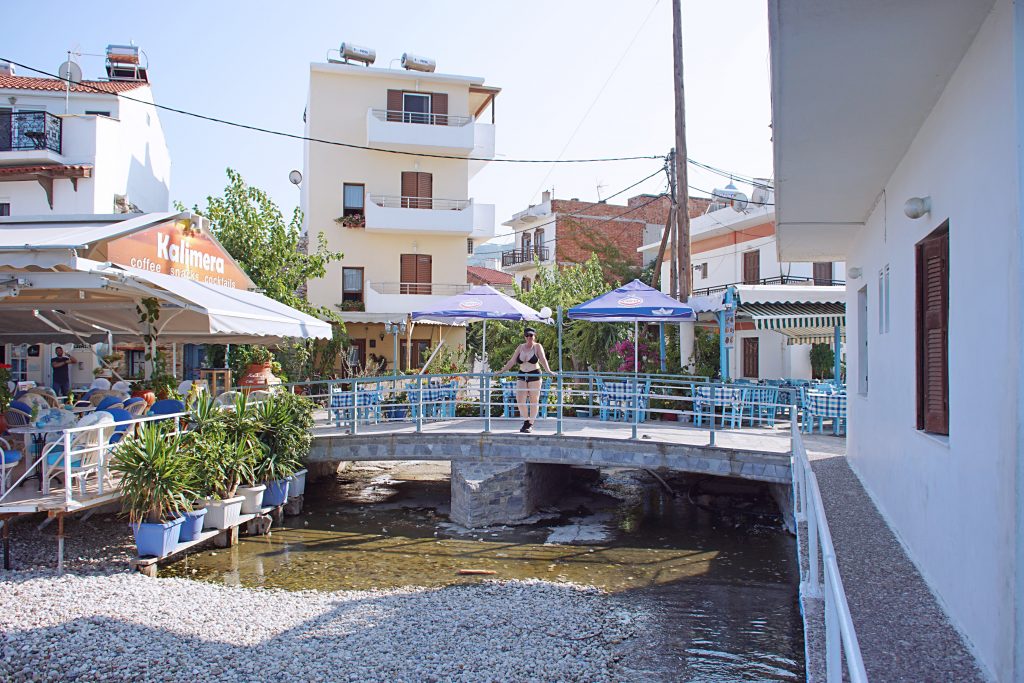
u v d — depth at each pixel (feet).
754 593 30.12
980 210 15.10
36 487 31.22
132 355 69.77
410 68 110.93
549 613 27.55
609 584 31.40
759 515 43.42
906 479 23.02
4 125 77.20
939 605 17.99
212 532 35.53
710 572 32.99
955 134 17.16
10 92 82.43
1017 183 12.78
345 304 103.60
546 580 31.89
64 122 78.23
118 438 33.22
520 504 42.91
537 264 125.18
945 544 17.99
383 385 69.05
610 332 74.23
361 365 104.53
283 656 22.88
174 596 28.02
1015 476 12.77
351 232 107.14
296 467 43.88
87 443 30.99
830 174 25.41
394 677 21.62
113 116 84.99
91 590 27.71
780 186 26.96
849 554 22.30
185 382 45.80
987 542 14.53
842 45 15.93
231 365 73.00
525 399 45.19
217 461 35.83
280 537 38.81
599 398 54.44
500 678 21.84
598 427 49.62
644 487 52.47
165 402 36.37
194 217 39.24
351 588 30.58
